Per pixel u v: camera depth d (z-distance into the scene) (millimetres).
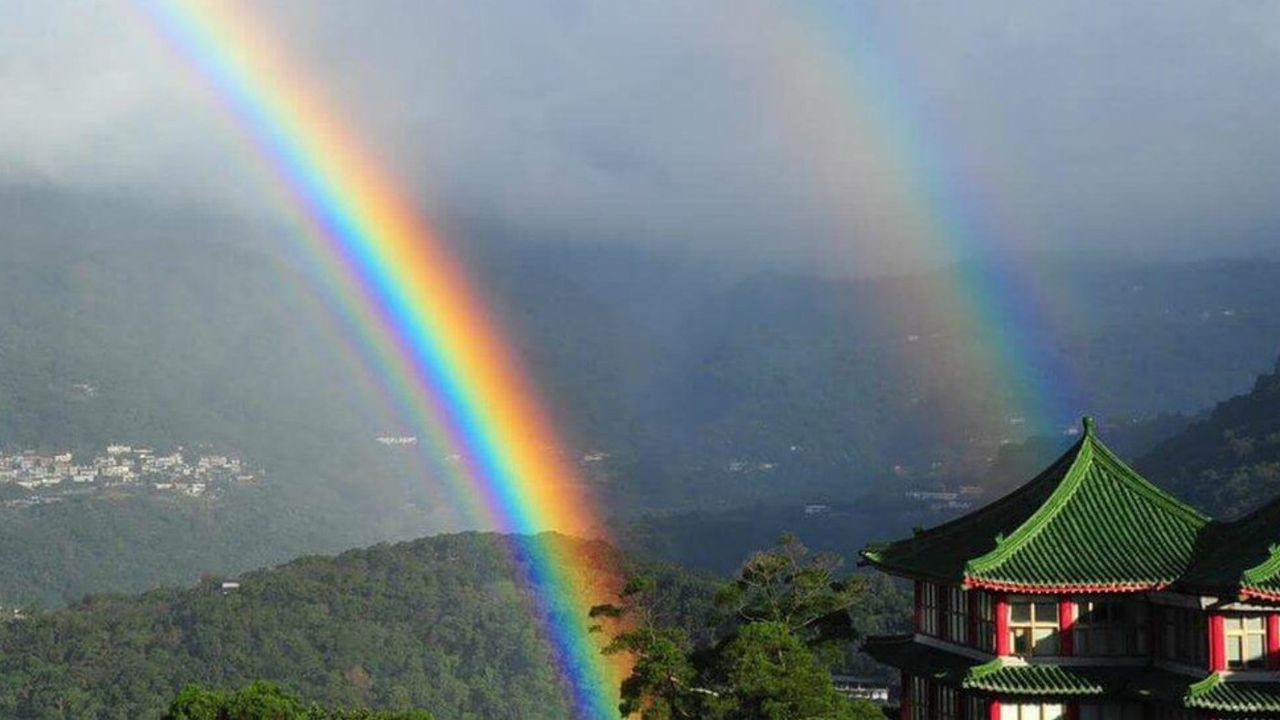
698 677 69375
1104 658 54000
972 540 59781
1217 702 49219
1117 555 54344
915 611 62781
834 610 75125
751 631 65812
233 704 84625
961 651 57625
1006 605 54031
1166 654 53438
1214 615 50438
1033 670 53656
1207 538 55031
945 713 59344
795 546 83750
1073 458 58875
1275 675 50250
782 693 62812
